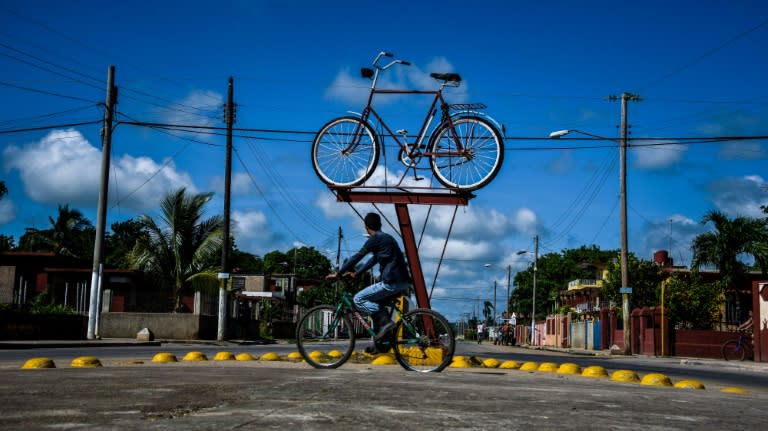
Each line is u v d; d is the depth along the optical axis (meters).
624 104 30.77
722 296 33.16
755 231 32.66
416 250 11.62
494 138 11.36
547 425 4.04
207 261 30.58
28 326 22.80
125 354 16.03
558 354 28.88
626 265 30.39
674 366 19.94
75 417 3.90
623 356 28.12
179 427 3.59
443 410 4.51
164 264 30.20
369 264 8.44
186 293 31.91
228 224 29.94
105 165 24.78
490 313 127.12
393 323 8.48
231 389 5.42
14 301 26.23
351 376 7.13
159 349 19.94
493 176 11.27
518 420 4.20
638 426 4.15
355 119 11.89
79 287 28.91
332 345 8.63
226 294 29.47
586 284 59.84
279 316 47.34
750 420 4.74
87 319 26.50
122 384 5.68
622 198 30.58
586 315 53.22
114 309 32.50
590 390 6.50
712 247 32.88
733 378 15.11
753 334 25.16
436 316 8.49
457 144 11.47
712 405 5.59
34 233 52.59
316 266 92.75
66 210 52.84
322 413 4.19
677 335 29.70
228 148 30.33
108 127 24.84
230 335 33.28
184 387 5.49
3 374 6.76
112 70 25.02
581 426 4.05
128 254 30.48
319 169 12.02
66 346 20.06
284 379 6.48
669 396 6.25
